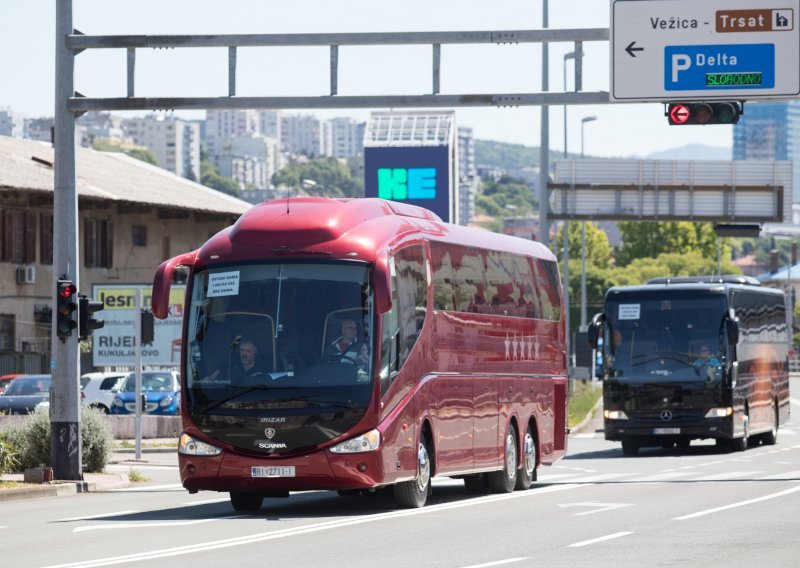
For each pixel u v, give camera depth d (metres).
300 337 36.91
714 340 69.19
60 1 51.03
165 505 43.97
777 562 25.98
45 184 108.19
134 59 50.56
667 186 117.50
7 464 54.50
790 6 49.38
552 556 27.23
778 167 117.12
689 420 68.94
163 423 85.69
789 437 87.19
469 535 31.52
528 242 51.94
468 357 43.53
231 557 27.41
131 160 149.12
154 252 128.12
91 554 28.33
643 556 27.11
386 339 37.28
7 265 108.56
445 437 41.34
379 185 169.00
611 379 69.88
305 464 36.38
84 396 89.62
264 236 37.66
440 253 41.94
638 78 49.69
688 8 49.59
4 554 28.83
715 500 41.03
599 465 62.56
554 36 49.41
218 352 37.22
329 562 26.44
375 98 49.50
